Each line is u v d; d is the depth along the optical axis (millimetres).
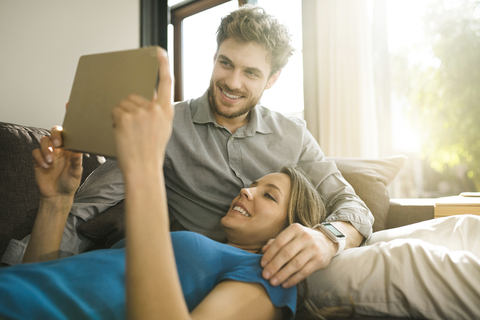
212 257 721
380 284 730
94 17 2637
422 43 2586
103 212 1095
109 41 2738
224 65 1199
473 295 649
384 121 2689
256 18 1181
